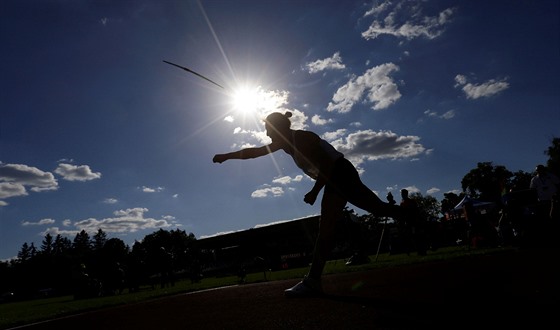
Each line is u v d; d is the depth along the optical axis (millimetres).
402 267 6055
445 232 18188
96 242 153875
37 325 4984
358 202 3252
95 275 19734
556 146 51188
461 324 1786
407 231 11828
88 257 94375
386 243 29203
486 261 5043
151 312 4293
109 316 4590
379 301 2705
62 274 98062
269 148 3574
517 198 9211
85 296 17766
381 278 4402
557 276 2801
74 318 5164
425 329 1786
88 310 6617
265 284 6480
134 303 6578
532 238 7578
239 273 12969
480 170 77062
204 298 5133
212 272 38062
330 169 3236
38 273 100812
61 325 4348
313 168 3346
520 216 8914
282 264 32406
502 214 9836
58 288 78062
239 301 4035
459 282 3170
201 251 40438
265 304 3398
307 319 2412
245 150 3609
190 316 3400
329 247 3389
